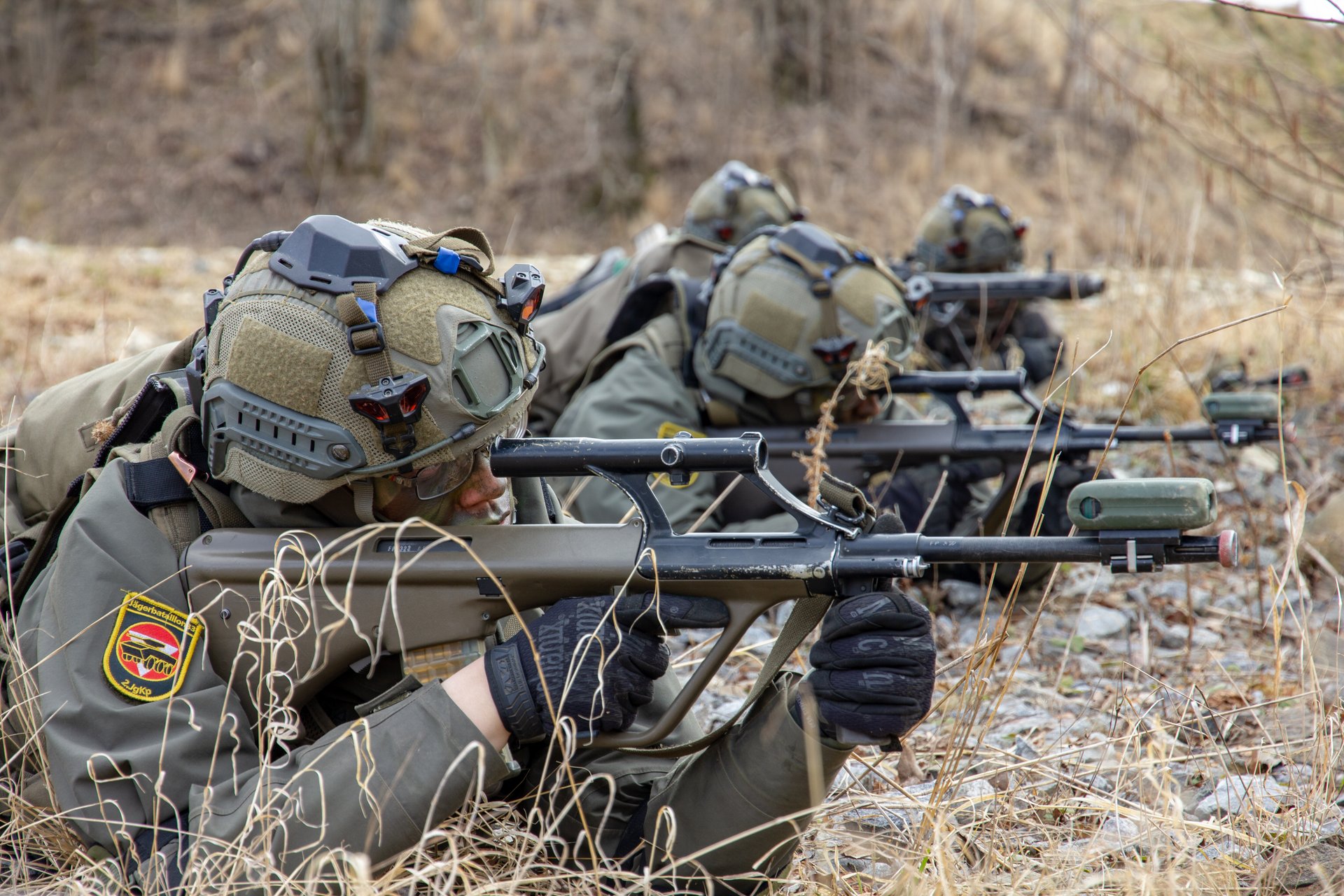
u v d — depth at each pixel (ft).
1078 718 15.49
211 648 10.90
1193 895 10.03
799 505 10.13
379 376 10.14
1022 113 93.97
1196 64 29.32
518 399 10.76
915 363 32.30
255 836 9.67
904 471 21.85
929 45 101.14
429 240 10.69
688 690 10.11
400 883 9.22
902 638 9.53
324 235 10.33
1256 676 16.74
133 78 104.32
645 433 20.80
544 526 10.73
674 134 98.78
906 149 95.14
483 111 99.96
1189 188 44.52
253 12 110.01
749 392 20.85
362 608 10.70
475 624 10.55
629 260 30.78
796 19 101.45
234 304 10.53
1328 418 26.89
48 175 97.50
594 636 9.87
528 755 11.66
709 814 10.52
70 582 10.59
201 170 96.99
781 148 96.27
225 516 11.21
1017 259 35.65
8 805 11.68
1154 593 21.09
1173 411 28.45
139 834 10.12
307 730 11.43
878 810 12.89
